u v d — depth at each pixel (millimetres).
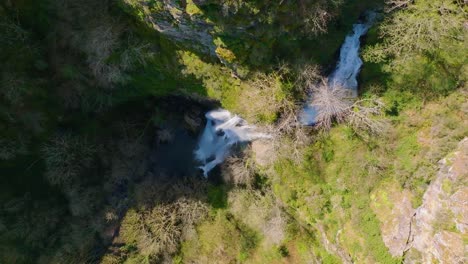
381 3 19156
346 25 19906
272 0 15656
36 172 25297
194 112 25391
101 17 19516
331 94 20578
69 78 22828
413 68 19562
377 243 20578
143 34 20109
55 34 21156
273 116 21172
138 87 23734
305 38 19125
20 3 20250
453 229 17922
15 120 22922
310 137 22219
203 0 15383
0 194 24328
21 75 21625
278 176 23594
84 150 25062
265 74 20172
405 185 20422
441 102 19984
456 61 18875
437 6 18000
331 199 22547
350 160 21891
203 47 19547
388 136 21125
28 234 25156
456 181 18219
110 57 20828
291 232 24719
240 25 16734
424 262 19125
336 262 22984
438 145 19500
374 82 21016
